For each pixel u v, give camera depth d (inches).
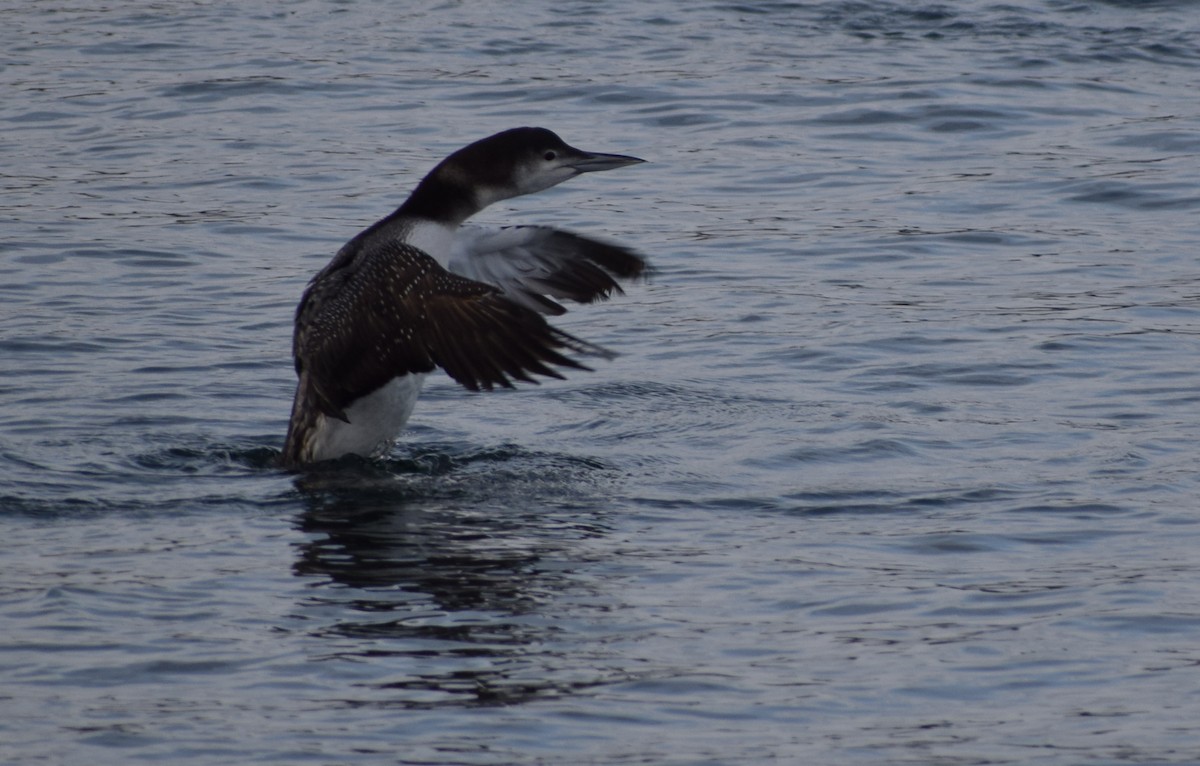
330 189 831.1
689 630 354.9
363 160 879.7
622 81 1026.1
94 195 824.9
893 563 397.1
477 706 315.9
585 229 762.2
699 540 416.2
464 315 406.9
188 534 419.5
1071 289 666.8
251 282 692.1
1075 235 745.6
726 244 738.8
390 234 467.5
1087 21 1162.6
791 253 725.3
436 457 487.8
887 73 1034.7
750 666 335.6
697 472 474.9
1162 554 399.5
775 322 633.6
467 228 478.6
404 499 450.3
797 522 430.3
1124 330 613.0
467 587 380.8
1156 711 314.3
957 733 305.4
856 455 487.8
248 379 573.3
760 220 776.3
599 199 813.9
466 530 423.5
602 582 384.2
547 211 794.8
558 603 370.0
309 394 468.4
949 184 826.8
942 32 1143.0
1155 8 1189.7
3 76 1073.5
